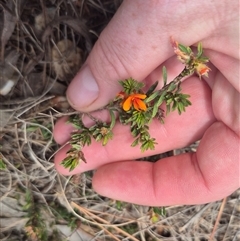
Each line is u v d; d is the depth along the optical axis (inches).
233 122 4.0
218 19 3.2
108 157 4.3
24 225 4.8
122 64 3.6
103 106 4.0
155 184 4.4
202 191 4.3
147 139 3.8
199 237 5.1
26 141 4.5
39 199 4.8
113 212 4.9
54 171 4.7
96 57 3.6
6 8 4.1
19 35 4.3
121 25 3.3
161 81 4.0
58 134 4.3
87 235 5.0
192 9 3.1
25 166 4.6
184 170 4.3
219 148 4.1
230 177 4.2
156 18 3.2
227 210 5.1
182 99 3.5
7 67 4.3
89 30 4.4
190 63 3.2
